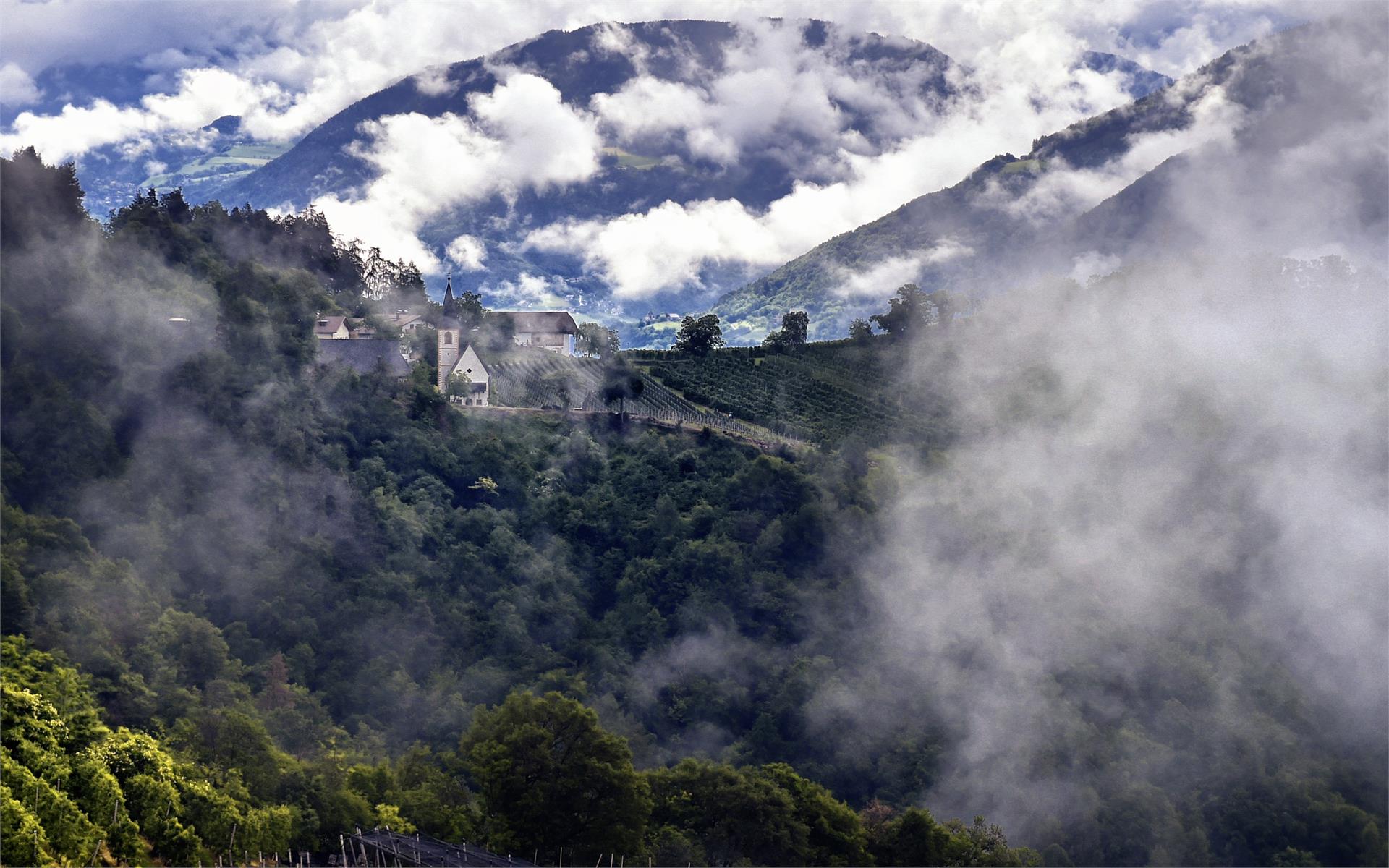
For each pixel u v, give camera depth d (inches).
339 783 5797.2
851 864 6491.1
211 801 4975.4
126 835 4648.1
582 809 5639.8
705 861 5954.7
